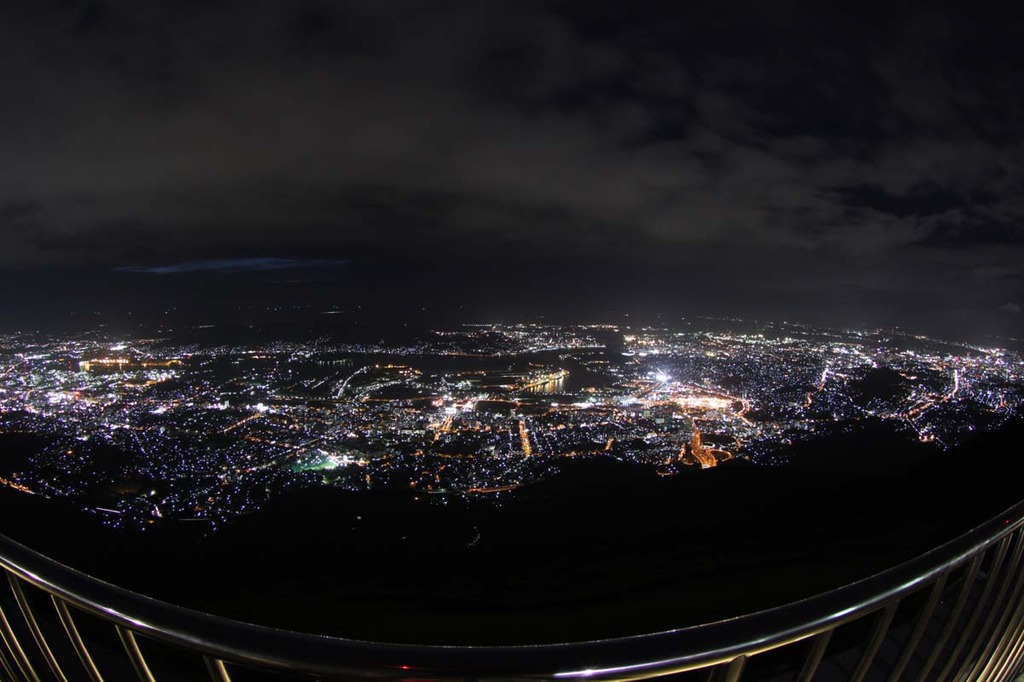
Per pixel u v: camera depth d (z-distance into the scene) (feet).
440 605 12.16
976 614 4.49
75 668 6.95
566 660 2.84
